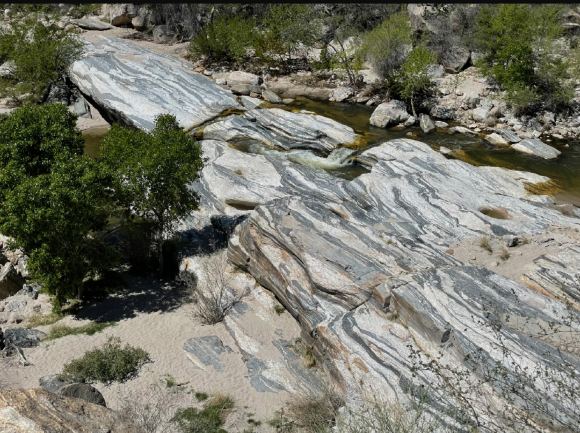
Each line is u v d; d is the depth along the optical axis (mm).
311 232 19906
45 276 20297
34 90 41562
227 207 25875
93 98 37438
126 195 21797
